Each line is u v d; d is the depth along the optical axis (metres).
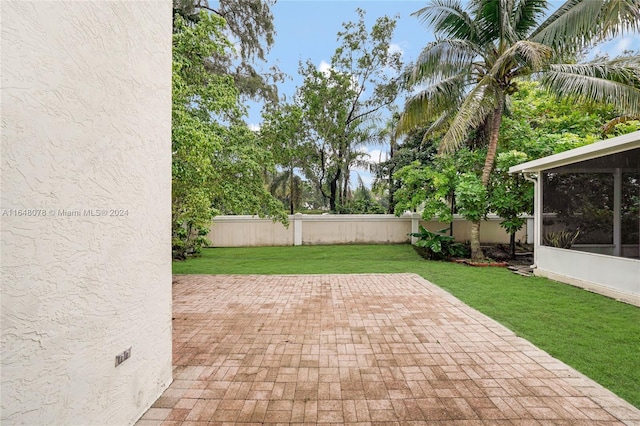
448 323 4.20
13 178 1.36
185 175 5.53
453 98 8.69
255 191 7.98
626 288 5.09
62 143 1.60
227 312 4.71
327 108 15.66
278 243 13.22
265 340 3.69
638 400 2.48
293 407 2.43
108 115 1.94
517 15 8.07
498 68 7.46
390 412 2.37
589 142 8.02
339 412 2.37
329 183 17.59
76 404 1.70
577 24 6.82
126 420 2.12
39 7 1.47
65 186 1.62
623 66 7.16
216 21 6.29
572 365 3.04
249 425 2.23
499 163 8.51
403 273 7.52
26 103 1.41
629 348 3.40
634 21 5.68
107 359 1.95
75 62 1.68
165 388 2.65
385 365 3.08
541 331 3.88
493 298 5.32
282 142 10.10
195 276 7.32
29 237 1.44
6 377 1.35
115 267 2.03
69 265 1.66
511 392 2.61
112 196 1.99
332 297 5.49
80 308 1.74
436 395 2.58
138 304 2.29
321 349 3.45
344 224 13.29
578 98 7.27
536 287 6.05
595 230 5.71
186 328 4.07
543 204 7.04
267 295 5.65
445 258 9.76
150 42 2.44
